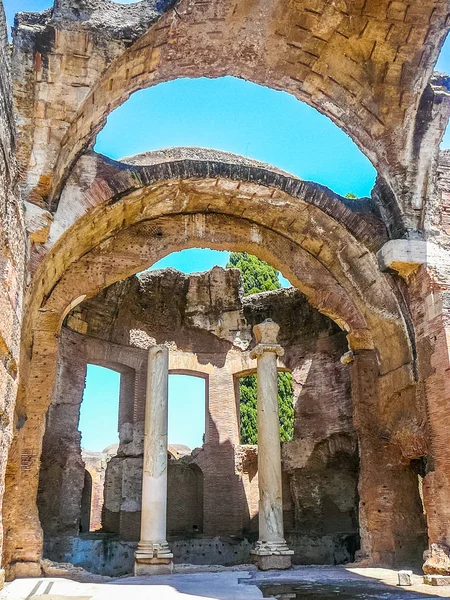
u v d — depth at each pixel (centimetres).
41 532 1490
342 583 1298
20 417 1433
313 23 1353
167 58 1385
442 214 1627
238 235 1886
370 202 1742
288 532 2292
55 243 1401
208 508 2362
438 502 1435
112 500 2361
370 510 1748
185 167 1622
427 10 1309
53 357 1608
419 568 1620
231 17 1318
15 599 1044
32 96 1277
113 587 1247
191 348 2559
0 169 829
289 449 2391
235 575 1516
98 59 1273
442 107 1513
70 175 1478
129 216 1730
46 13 1288
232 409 2502
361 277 1809
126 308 2431
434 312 1530
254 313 2606
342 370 2317
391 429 1725
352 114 1538
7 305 909
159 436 1777
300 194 1716
